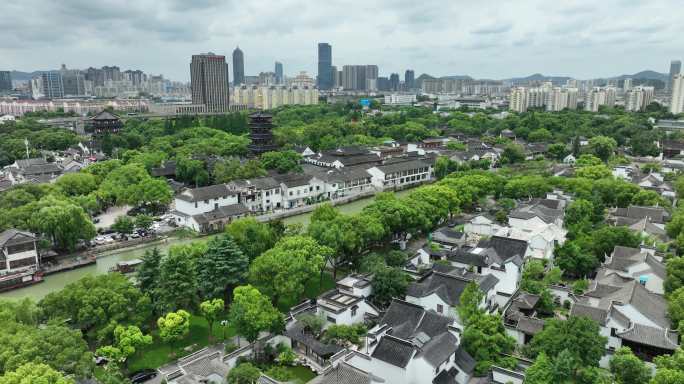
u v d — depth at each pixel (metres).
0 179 141.50
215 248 68.81
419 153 192.62
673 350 51.41
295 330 59.75
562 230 89.56
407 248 95.06
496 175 133.88
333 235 77.00
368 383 43.88
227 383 47.31
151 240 102.94
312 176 140.12
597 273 74.69
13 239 83.19
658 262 72.31
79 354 46.31
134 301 59.59
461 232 93.19
